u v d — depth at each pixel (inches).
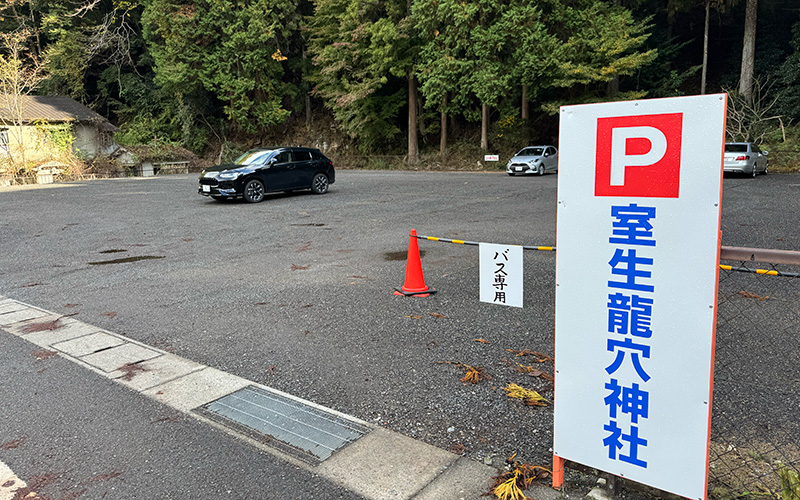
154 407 133.5
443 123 1306.6
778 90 1101.1
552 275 255.8
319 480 101.5
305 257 313.4
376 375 149.4
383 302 218.5
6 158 1065.5
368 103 1318.9
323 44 1401.3
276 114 1491.1
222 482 102.0
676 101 75.9
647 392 84.2
